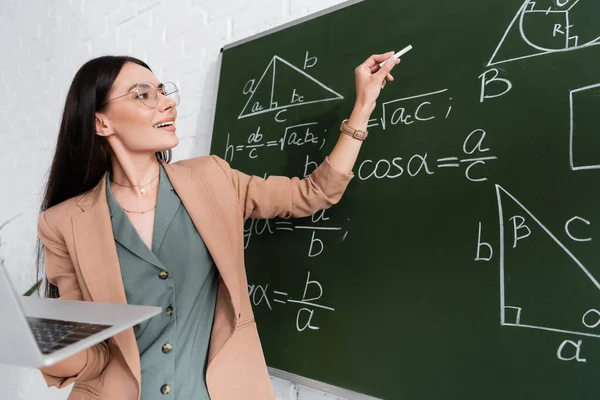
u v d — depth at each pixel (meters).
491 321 0.72
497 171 0.74
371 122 0.92
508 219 0.72
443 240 0.79
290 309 0.99
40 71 1.93
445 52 0.83
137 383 0.68
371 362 0.84
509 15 0.76
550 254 0.68
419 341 0.79
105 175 0.81
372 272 0.87
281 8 1.18
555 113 0.70
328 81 1.00
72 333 0.45
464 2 0.82
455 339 0.75
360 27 0.97
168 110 0.80
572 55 0.69
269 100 1.12
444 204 0.80
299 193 0.85
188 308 0.74
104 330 0.46
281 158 1.07
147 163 0.81
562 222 0.67
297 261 1.00
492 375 0.70
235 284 0.76
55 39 1.88
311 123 1.02
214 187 0.82
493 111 0.76
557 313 0.66
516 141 0.73
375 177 0.90
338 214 0.94
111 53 1.66
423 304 0.79
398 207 0.86
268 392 0.80
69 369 0.65
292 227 1.02
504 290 0.71
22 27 2.04
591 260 0.64
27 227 1.89
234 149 1.18
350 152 0.81
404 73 0.89
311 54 1.05
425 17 0.87
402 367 0.80
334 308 0.91
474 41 0.80
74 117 0.78
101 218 0.74
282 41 1.12
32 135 1.92
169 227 0.76
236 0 1.30
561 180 0.68
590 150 0.66
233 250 0.81
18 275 1.89
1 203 2.04
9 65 2.08
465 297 0.75
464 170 0.78
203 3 1.40
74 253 0.73
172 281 0.73
